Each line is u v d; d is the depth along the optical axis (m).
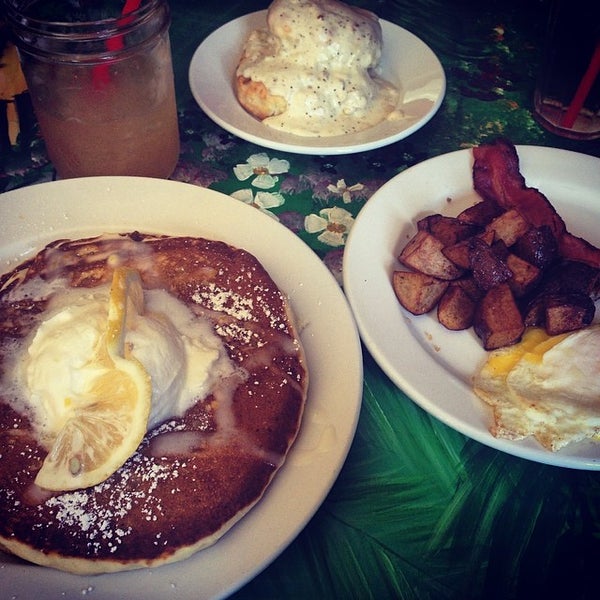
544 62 0.49
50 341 0.32
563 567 0.30
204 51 0.50
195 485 0.30
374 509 0.31
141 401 0.29
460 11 0.58
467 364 0.36
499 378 0.35
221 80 0.49
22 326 0.35
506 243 0.39
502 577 0.29
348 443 0.31
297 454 0.31
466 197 0.43
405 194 0.42
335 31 0.48
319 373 0.34
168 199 0.40
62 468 0.29
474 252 0.37
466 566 0.30
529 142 0.48
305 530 0.30
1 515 0.29
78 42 0.37
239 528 0.29
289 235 0.39
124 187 0.40
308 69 0.48
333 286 0.36
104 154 0.41
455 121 0.49
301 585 0.29
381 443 0.33
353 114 0.48
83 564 0.28
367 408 0.34
